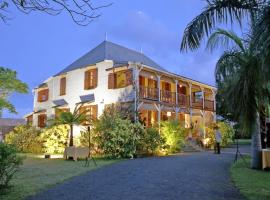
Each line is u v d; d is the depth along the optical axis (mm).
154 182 8578
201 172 10609
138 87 21688
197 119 30453
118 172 10703
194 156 17438
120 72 23297
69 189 7680
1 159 7281
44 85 29938
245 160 14547
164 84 27766
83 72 26109
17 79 22031
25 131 23891
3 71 21578
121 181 8789
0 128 30984
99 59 25203
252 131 9539
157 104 23172
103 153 17922
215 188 7734
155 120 26344
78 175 10133
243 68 8680
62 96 27719
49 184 8406
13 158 7660
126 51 29078
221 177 9547
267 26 6008
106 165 13062
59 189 7688
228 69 11094
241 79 8969
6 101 21531
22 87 22312
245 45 10664
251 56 7688
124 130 17000
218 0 7695
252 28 6656
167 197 6715
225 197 6742
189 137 25062
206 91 31672
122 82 23031
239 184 8312
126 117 19734
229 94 9555
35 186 8117
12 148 7645
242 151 21953
